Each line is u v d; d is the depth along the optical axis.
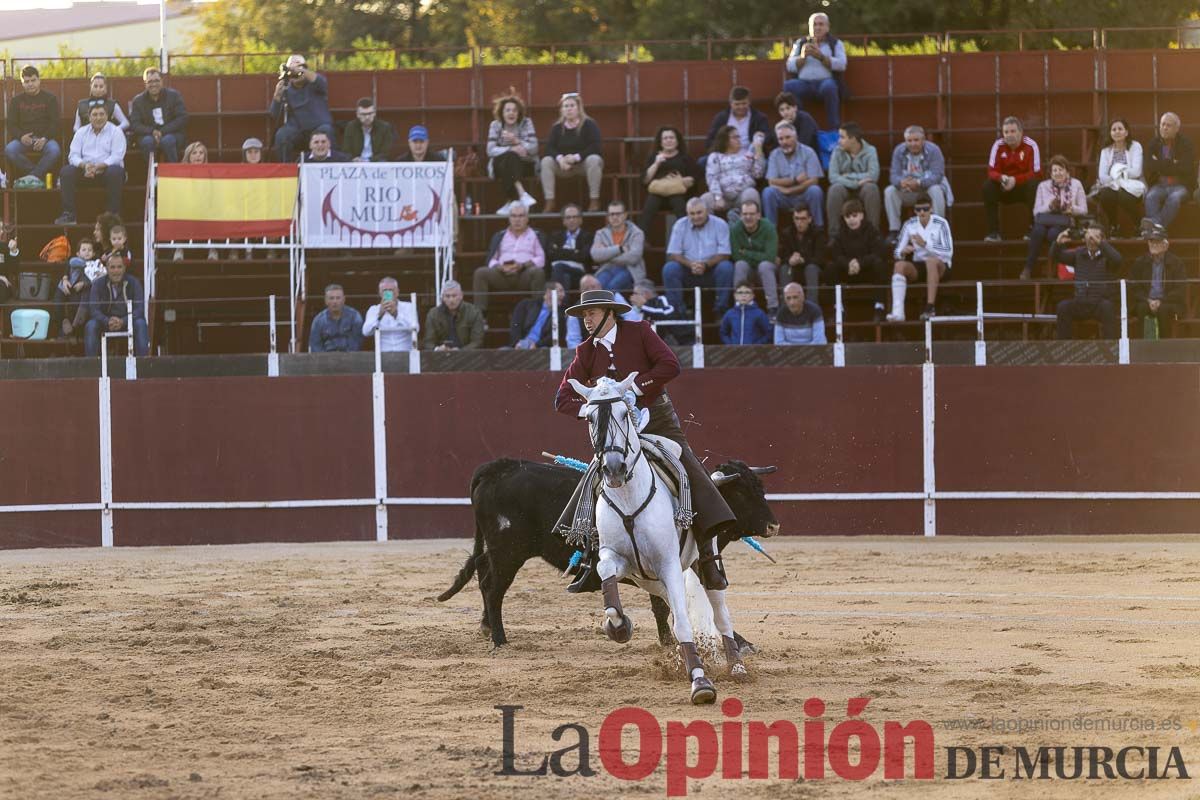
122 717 11.59
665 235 31.92
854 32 43.25
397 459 26.91
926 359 26.42
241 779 9.61
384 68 36.00
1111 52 32.84
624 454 11.89
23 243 32.44
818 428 26.41
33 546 26.91
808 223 28.50
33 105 31.97
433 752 10.38
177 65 38.38
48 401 27.02
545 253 29.08
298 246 29.06
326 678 13.33
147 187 29.72
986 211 30.16
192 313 31.72
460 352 27.06
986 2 43.03
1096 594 18.59
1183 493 25.94
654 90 33.69
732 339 27.12
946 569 21.53
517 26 45.81
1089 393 26.12
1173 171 29.55
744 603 18.27
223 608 18.16
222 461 26.98
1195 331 27.30
